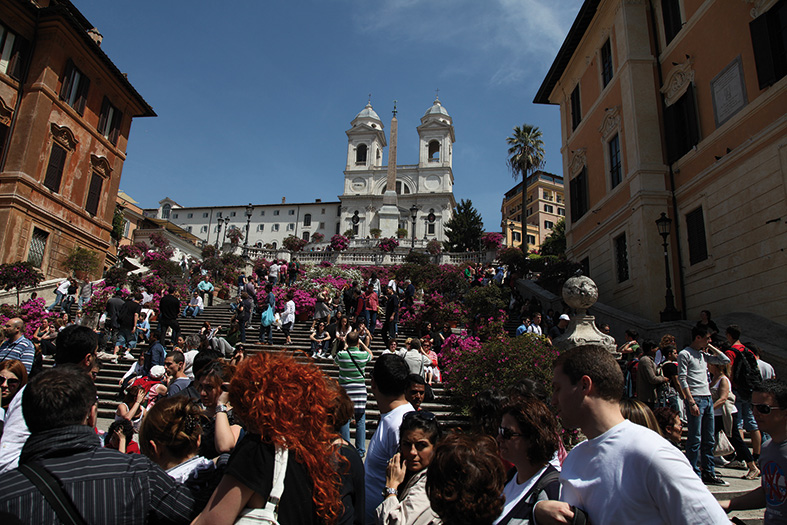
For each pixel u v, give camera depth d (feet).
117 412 17.62
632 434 7.23
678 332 39.19
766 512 10.82
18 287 56.13
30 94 64.80
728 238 42.83
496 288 58.03
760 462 11.21
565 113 75.51
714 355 23.30
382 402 13.43
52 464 7.48
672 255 49.65
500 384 27.58
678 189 50.11
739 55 42.80
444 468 7.38
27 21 66.13
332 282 77.87
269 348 43.88
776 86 38.29
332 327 42.01
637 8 56.75
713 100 45.91
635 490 6.81
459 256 121.60
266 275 88.94
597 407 7.61
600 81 62.95
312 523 7.43
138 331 45.29
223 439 10.41
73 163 72.33
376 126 269.23
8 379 14.79
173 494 8.32
